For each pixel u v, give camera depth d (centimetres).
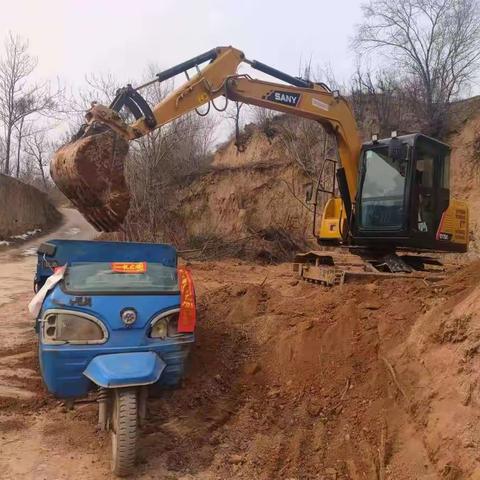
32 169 5712
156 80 862
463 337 483
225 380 625
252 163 2725
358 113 2378
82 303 493
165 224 2431
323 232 1090
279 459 473
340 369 580
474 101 2039
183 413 562
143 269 563
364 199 959
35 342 829
